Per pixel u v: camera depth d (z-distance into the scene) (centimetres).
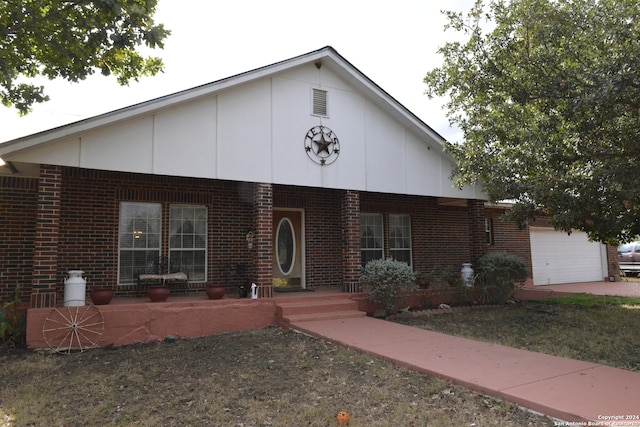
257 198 1053
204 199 1161
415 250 1491
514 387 538
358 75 1173
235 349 807
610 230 862
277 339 878
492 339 867
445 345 770
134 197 1078
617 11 802
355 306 1081
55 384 617
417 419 476
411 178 1277
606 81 728
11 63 759
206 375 652
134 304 907
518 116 931
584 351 773
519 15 914
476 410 496
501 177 934
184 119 977
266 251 1046
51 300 838
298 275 1301
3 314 819
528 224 1781
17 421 487
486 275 1302
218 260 1165
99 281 1030
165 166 947
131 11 694
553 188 836
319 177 1130
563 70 832
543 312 1189
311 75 1152
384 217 1462
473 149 1023
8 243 977
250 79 1031
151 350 816
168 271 1093
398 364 668
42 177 846
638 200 766
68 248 1005
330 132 1159
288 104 1108
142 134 931
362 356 721
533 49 923
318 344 817
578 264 1955
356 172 1186
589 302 1327
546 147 866
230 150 1020
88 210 1033
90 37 699
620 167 761
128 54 885
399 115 1250
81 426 475
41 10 730
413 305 1209
